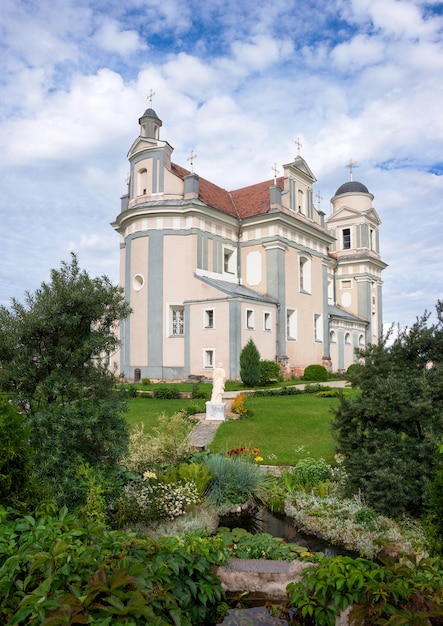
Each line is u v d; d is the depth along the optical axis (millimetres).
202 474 8273
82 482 5766
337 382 31625
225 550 5586
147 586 3188
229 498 8195
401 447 6902
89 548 3373
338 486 8242
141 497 7164
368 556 6094
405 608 3266
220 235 34531
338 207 54750
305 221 39219
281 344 33969
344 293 52125
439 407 6953
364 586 3605
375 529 6457
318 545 6695
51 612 2662
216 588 4223
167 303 31703
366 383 7539
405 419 6980
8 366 6598
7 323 6664
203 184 38219
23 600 2789
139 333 32250
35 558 3189
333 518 6957
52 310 6648
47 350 6848
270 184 39156
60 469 6051
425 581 3537
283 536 7051
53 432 6203
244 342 29875
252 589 4824
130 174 35469
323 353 40438
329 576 3830
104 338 7066
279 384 29016
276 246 34812
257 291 35531
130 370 32344
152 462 9266
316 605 3801
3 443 4383
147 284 32062
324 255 41750
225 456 9727
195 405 19219
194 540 4727
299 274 37719
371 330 51094
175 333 32094
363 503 7188
